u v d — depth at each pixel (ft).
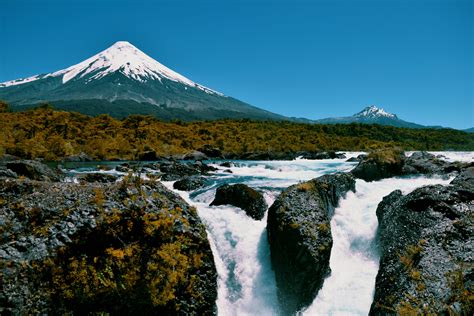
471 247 21.54
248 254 30.78
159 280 21.89
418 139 310.04
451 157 111.86
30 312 17.67
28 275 18.39
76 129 212.64
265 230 32.78
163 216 24.47
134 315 21.01
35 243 19.65
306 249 26.21
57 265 19.58
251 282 29.17
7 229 19.66
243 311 27.89
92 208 22.68
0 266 17.79
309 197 31.58
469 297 16.93
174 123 337.52
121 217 22.98
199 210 35.29
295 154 195.93
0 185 22.56
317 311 25.66
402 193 34.22
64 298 19.13
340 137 289.94
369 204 37.78
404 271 21.95
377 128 337.52
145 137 227.40
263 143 244.83
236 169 100.42
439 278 19.42
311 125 349.20
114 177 58.65
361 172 53.47
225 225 33.22
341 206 37.55
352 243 32.94
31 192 23.04
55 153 157.58
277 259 28.27
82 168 103.96
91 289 19.95
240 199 36.68
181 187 56.54
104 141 190.90
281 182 61.67
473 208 26.55
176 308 22.27
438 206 27.43
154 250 22.91
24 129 187.32
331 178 38.60
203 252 25.44
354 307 24.86
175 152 200.03
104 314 20.07
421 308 17.92
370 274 28.32
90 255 21.01
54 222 21.07
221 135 272.10
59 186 24.56
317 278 26.14
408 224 27.48
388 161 55.52
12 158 122.21
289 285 26.66
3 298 17.04
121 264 21.40
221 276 29.48
